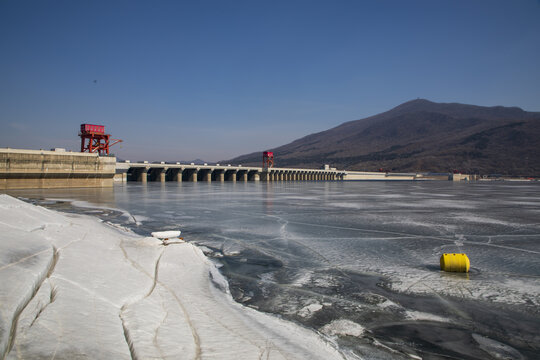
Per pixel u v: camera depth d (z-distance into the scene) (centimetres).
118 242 2184
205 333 1083
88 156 9219
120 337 948
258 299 1603
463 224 3762
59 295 1113
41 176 8544
